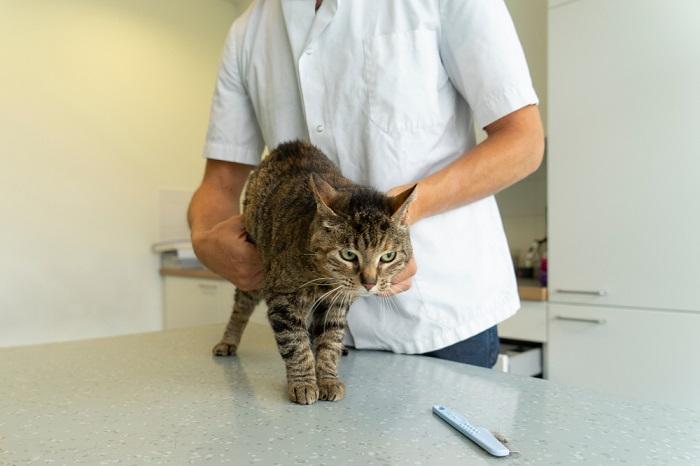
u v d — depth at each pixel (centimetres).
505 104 109
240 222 127
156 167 343
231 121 144
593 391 90
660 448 65
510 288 130
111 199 322
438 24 114
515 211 294
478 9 109
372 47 115
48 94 294
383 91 114
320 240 100
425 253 119
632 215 207
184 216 358
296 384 88
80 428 74
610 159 211
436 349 122
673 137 197
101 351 129
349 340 132
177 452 65
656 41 200
